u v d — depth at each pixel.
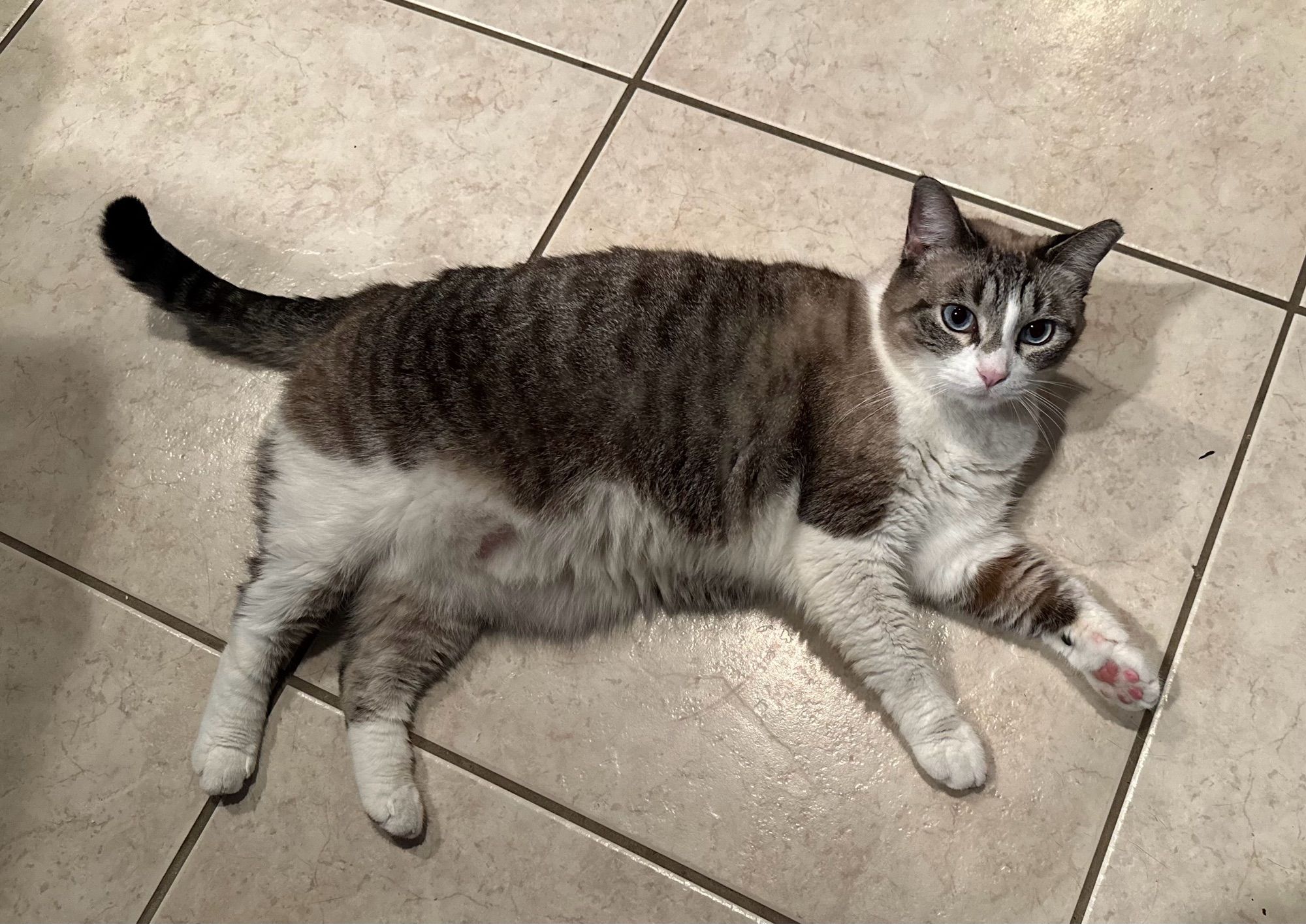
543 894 1.26
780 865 1.26
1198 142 1.54
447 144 1.60
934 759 1.24
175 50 1.68
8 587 1.39
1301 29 1.58
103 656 1.36
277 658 1.32
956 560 1.34
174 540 1.41
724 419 1.25
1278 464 1.37
